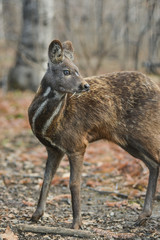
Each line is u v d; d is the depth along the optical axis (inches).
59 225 369.4
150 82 378.0
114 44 990.4
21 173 549.3
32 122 353.1
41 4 943.7
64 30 925.2
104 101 367.9
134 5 727.7
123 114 367.9
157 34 721.0
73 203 353.4
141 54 961.5
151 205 370.6
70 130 354.0
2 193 465.1
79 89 337.1
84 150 361.7
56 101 343.0
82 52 996.6
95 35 1153.4
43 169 569.0
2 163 593.0
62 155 379.9
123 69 938.7
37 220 375.6
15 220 378.3
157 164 369.4
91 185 490.6
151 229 358.0
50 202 432.5
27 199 445.1
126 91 371.9
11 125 792.9
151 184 374.0
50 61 343.0
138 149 370.0
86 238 337.1
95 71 875.4
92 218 389.7
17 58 1034.1
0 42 1658.5
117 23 1066.7
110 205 424.8
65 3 986.1
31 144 693.3
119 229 360.5
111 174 528.1
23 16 1005.8
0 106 879.7
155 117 365.4
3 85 1074.7
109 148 635.5
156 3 613.0
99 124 366.9
